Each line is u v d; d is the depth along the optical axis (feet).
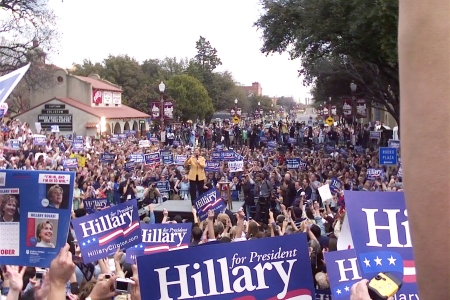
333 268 13.52
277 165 86.53
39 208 13.69
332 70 129.59
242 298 11.35
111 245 21.50
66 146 108.68
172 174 72.90
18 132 121.19
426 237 3.19
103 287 11.87
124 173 68.95
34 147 97.14
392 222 11.53
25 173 13.64
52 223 13.67
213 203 41.27
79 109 187.01
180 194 68.74
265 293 11.36
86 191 56.90
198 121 282.77
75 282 18.89
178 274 11.39
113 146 110.63
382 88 105.91
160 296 11.35
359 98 139.85
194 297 11.38
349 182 58.95
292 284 11.37
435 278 3.16
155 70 311.06
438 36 3.23
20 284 12.04
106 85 215.10
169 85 258.78
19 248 13.73
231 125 219.20
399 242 11.45
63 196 13.65
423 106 3.24
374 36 79.51
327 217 37.09
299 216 39.68
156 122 229.86
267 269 11.40
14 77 15.42
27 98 231.30
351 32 78.79
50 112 188.24
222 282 11.39
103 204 44.70
